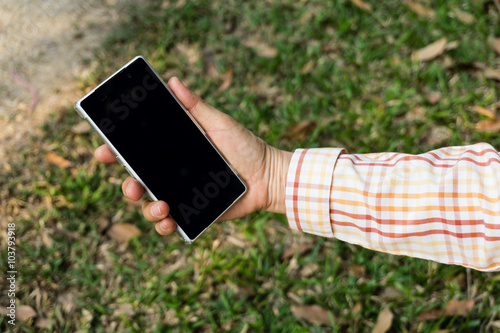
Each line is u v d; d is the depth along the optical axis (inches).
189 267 88.4
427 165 51.7
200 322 82.9
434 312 79.0
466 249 49.5
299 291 85.4
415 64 104.0
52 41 115.4
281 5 117.5
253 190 63.1
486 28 104.9
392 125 99.3
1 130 103.5
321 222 56.3
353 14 113.2
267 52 110.6
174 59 112.0
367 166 54.5
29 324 84.4
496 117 95.1
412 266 84.0
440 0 109.3
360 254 86.2
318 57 109.0
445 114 96.4
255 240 90.1
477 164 49.9
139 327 83.5
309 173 55.9
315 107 101.8
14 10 119.9
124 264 90.0
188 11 117.1
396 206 51.6
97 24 117.7
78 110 56.7
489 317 79.0
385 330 77.6
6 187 96.8
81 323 84.7
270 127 100.2
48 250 90.7
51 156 99.8
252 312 83.1
